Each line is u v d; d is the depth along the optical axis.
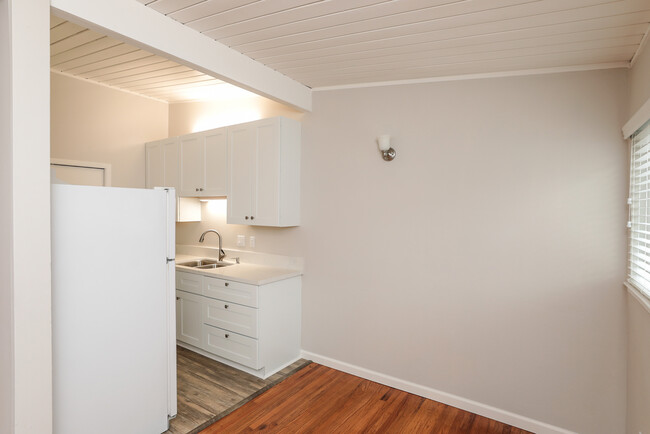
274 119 3.17
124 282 2.10
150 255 2.24
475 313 2.64
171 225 2.37
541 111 2.41
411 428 2.44
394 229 2.94
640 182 1.99
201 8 2.00
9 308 1.58
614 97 2.22
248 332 3.07
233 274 3.24
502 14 1.84
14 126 1.54
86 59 3.12
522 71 2.47
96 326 1.97
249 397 2.75
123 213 2.09
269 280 3.08
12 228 1.55
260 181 3.27
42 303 1.65
